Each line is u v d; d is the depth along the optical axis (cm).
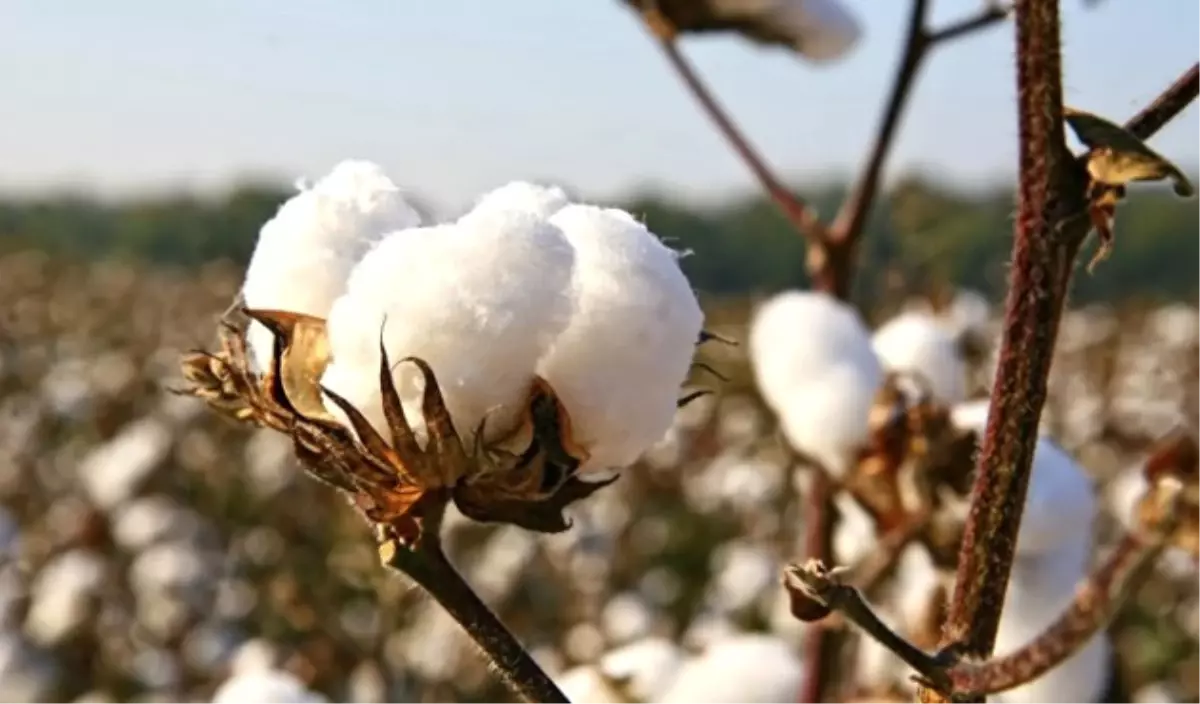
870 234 134
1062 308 47
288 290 48
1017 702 66
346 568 121
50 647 169
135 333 507
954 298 117
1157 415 260
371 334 46
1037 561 67
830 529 84
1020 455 47
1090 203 47
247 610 192
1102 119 46
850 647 96
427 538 47
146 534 213
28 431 317
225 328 48
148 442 242
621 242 47
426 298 46
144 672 175
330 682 118
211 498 243
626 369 47
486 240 46
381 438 46
